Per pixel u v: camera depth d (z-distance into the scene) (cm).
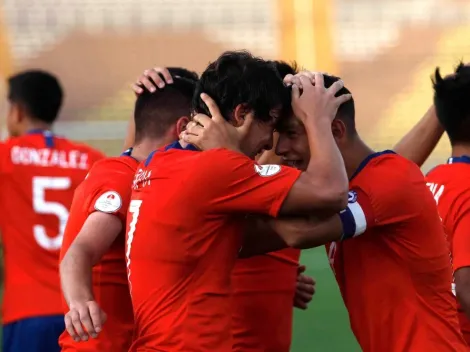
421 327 1080
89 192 1120
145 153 1195
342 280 1145
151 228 999
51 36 6694
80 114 6028
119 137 5338
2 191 1780
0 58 6512
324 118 1037
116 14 6869
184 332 977
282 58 6588
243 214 1010
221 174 980
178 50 6656
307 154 1072
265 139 1050
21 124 1903
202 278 990
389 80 6378
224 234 1003
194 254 984
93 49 6606
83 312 954
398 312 1085
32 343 1748
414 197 1076
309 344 2258
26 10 6831
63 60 6531
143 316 1003
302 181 988
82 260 1022
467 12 6825
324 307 2623
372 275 1095
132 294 1023
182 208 984
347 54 6594
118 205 1088
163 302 987
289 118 1064
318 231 1017
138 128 1217
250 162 998
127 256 1032
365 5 6812
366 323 1109
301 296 1438
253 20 6831
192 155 1014
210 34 6769
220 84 1034
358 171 1088
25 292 1759
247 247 1098
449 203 1241
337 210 998
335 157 1008
